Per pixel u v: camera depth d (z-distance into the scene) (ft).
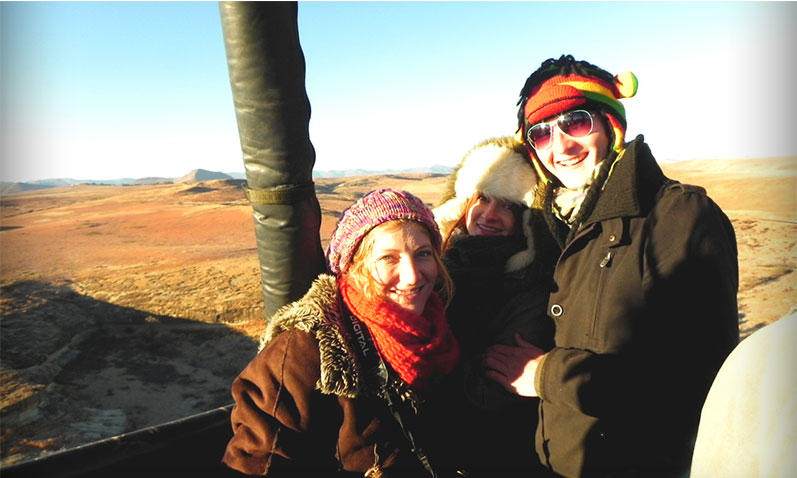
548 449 6.40
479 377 6.52
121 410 36.40
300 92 5.96
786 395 3.29
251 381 5.47
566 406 6.03
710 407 3.82
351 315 5.71
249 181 6.31
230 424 6.53
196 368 43.39
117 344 47.75
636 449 6.11
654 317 5.91
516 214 7.33
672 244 5.80
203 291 57.52
